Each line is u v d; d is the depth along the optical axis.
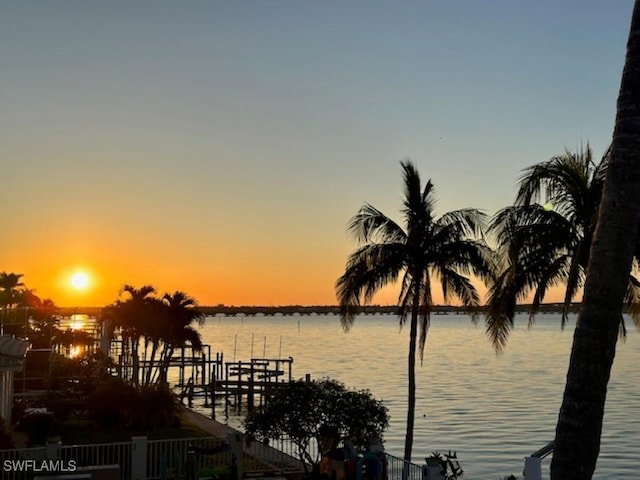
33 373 47.19
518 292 23.05
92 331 68.94
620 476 36.53
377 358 115.62
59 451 20.83
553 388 71.69
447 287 29.36
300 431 22.78
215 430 35.06
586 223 22.09
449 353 125.75
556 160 22.47
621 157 7.64
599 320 7.59
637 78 7.64
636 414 54.72
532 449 42.75
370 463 20.42
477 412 56.62
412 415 28.45
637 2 7.77
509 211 22.62
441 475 19.38
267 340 178.12
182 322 55.75
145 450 21.66
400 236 29.48
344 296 29.22
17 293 74.69
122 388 34.56
